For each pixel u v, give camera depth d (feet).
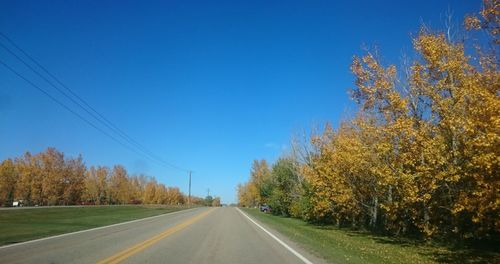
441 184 56.85
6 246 53.21
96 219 125.39
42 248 51.13
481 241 65.05
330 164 93.86
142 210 223.51
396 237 82.07
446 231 67.41
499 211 47.34
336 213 112.16
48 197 249.34
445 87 57.88
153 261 41.70
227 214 188.96
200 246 56.54
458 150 51.83
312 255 48.83
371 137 78.43
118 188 350.64
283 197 188.44
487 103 43.62
